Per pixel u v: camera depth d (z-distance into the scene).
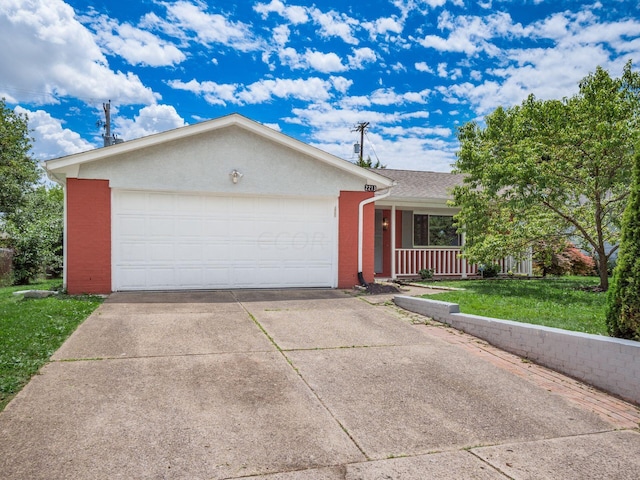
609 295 5.38
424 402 4.47
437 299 9.23
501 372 5.41
